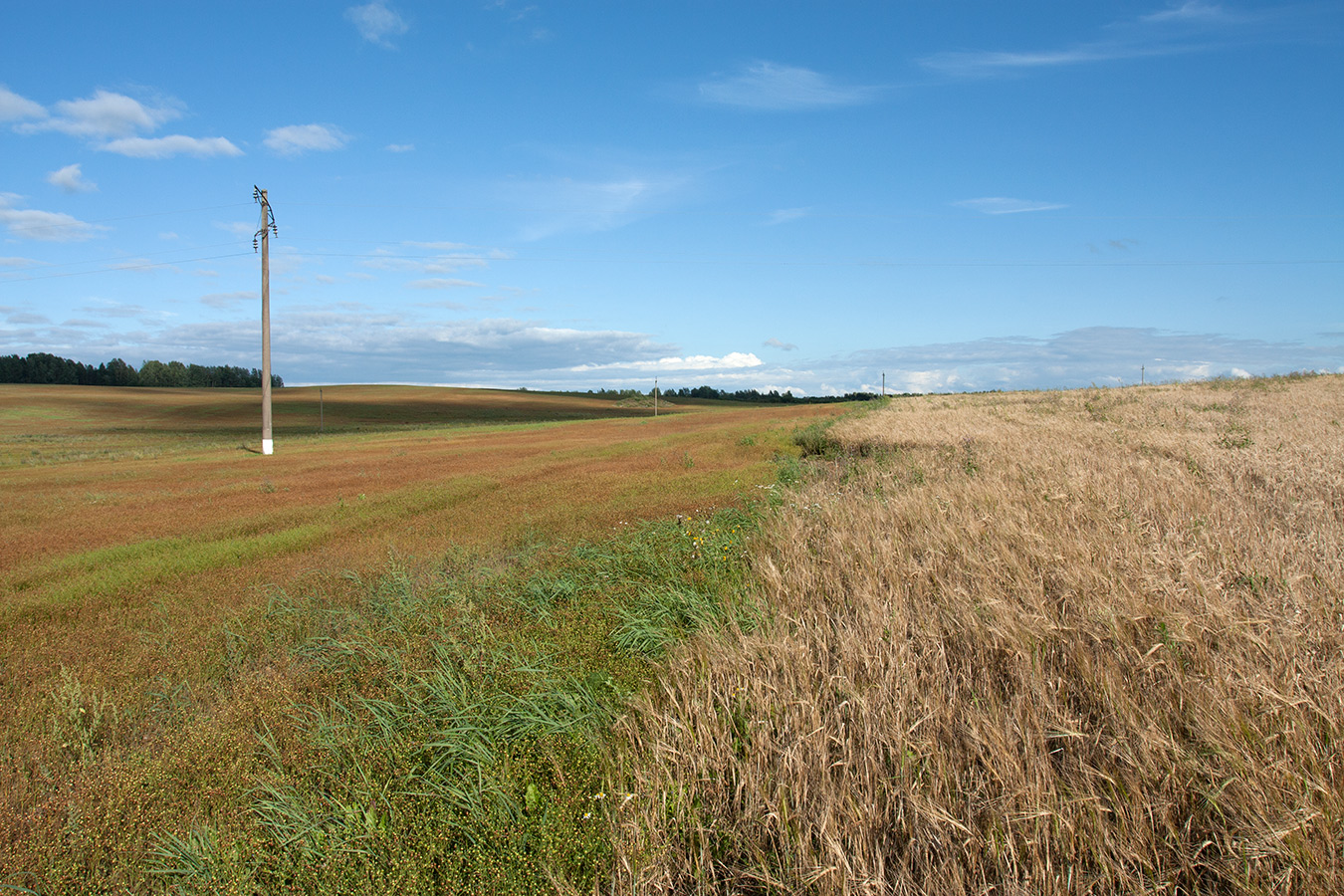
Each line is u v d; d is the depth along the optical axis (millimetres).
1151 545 5238
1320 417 19516
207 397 103750
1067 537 5672
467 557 9156
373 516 13539
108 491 19625
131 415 79062
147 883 3125
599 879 2826
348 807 3363
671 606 6105
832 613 4922
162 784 3793
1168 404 27734
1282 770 2684
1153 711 3180
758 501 11906
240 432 63312
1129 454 12234
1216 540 5312
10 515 15219
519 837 3115
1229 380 44594
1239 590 4383
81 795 3646
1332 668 3275
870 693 3555
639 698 4176
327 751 4059
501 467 24406
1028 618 4156
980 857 2652
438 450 34406
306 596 7555
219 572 9258
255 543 10961
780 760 3166
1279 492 7539
